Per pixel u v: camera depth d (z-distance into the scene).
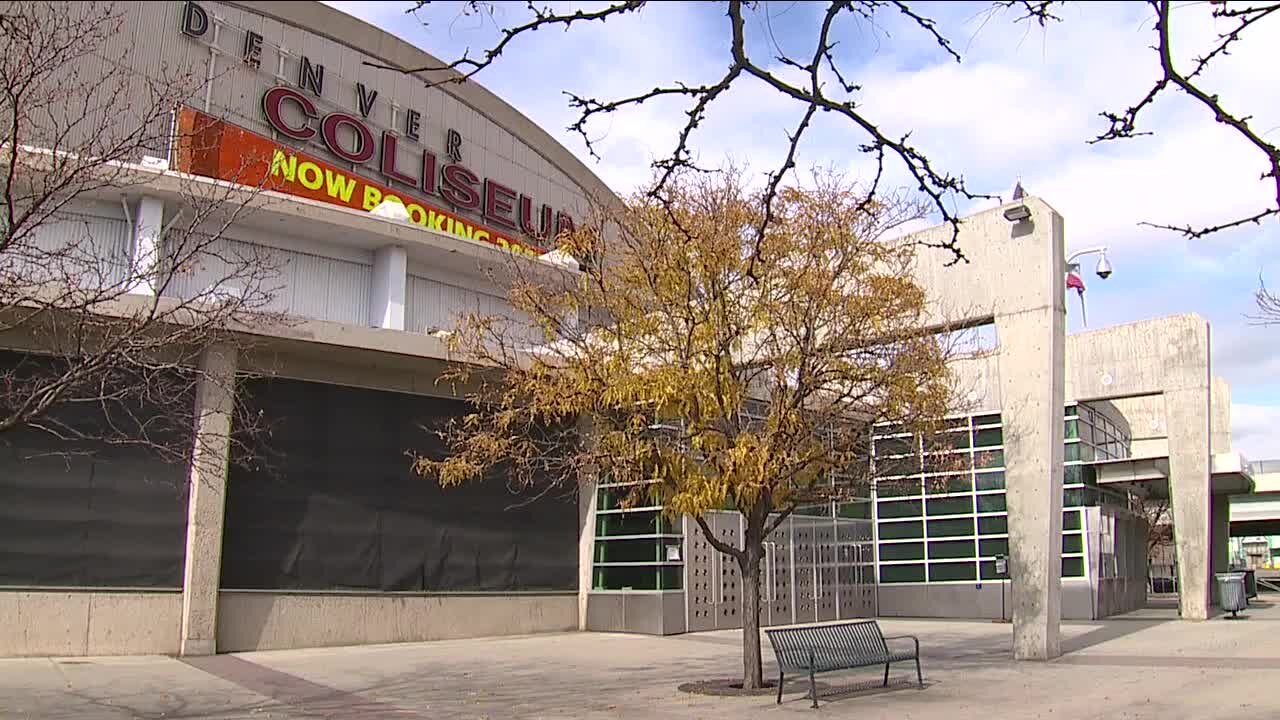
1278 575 63.88
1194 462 27.53
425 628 20.36
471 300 26.52
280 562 18.67
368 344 18.97
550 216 37.91
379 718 10.61
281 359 19.25
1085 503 26.55
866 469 13.86
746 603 13.05
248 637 18.08
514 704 11.66
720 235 12.55
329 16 31.53
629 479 13.00
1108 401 31.19
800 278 12.65
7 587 16.25
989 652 17.14
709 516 23.33
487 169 36.06
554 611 22.67
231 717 10.64
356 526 19.73
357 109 32.00
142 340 10.07
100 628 16.78
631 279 12.80
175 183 19.92
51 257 12.18
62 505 16.84
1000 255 16.89
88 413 17.19
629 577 22.62
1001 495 25.72
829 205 12.97
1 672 14.35
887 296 13.05
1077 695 11.92
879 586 27.62
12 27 10.48
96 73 24.67
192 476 17.45
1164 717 10.27
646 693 12.59
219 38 28.44
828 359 12.73
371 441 20.23
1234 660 15.51
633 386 12.16
